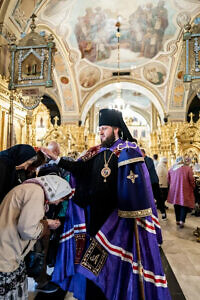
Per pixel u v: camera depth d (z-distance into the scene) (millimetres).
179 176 5148
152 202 2002
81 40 11859
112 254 1814
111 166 1996
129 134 2158
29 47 4504
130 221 1854
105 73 14531
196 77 4918
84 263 1843
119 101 13969
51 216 2457
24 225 1372
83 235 2268
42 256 1984
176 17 10195
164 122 15094
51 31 10195
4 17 5133
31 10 6312
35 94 4547
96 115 23203
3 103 5609
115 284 1767
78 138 14914
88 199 2037
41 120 11688
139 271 1677
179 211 5309
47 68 4457
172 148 13609
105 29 11297
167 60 13164
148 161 5164
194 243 4152
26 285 1592
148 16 10492
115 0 9523
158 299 1588
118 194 1759
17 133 6586
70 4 9031
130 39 11961
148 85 15039
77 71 13867
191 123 12914
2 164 1575
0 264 1351
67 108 15180
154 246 1698
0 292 1360
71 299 2361
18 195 1468
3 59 5211
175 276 2865
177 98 14617
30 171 2006
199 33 5020
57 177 1706
